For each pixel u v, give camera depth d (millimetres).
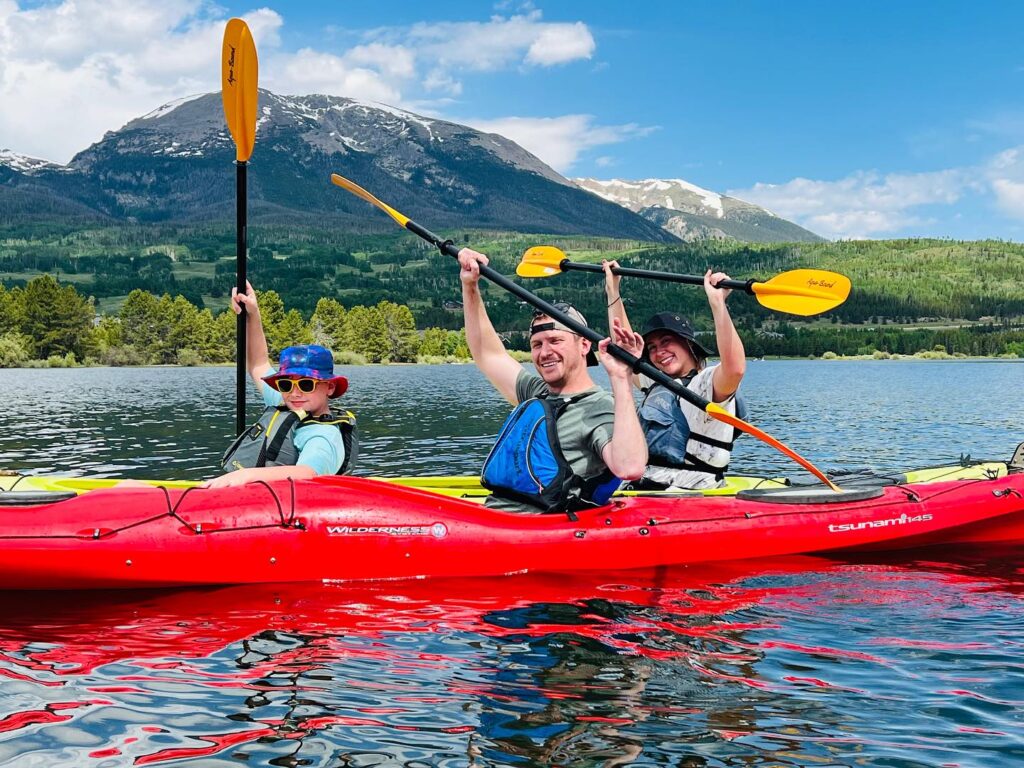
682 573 5637
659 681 3854
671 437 6445
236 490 5238
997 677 3928
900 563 6062
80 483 5938
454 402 31594
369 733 3322
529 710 3541
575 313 5574
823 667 4043
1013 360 159625
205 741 3246
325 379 5539
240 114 6418
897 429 20000
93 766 3049
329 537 5207
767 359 175750
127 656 4102
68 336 118125
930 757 3166
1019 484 6801
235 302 6449
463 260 5672
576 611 4859
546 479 5473
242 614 4715
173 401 31766
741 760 3139
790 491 6316
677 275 6480
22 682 3777
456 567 5375
